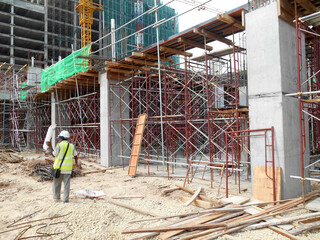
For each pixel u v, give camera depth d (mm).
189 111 12875
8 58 50594
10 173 11703
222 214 5441
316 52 8625
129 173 11039
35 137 21562
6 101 23141
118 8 47250
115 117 13789
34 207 6852
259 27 6949
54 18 53938
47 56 54188
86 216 5727
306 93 5961
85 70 14188
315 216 5129
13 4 50750
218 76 13961
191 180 9055
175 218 5621
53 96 19250
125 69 13766
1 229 5496
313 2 7230
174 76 13938
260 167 6805
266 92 6766
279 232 4664
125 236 4793
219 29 9070
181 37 9633
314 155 8164
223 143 13344
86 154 17703
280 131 6492
